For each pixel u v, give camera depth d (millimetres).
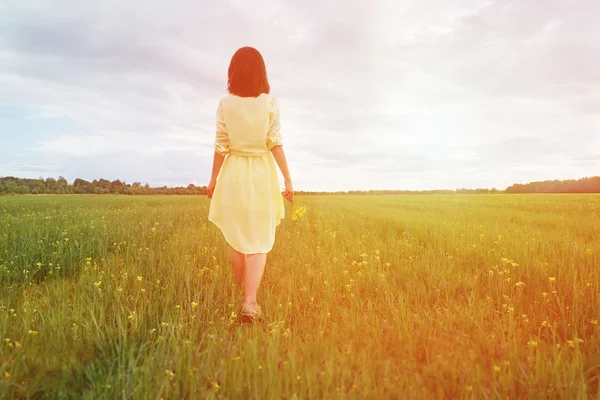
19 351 2129
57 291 3381
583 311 2803
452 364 2088
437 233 6887
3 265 4137
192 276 3885
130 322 2701
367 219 10617
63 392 1813
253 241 3287
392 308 2900
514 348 2158
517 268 3996
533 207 15758
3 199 27422
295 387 1860
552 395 1820
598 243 5387
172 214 12016
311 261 4840
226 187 3346
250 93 3354
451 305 3092
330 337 2465
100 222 8828
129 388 1815
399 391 1842
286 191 3580
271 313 2979
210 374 2000
